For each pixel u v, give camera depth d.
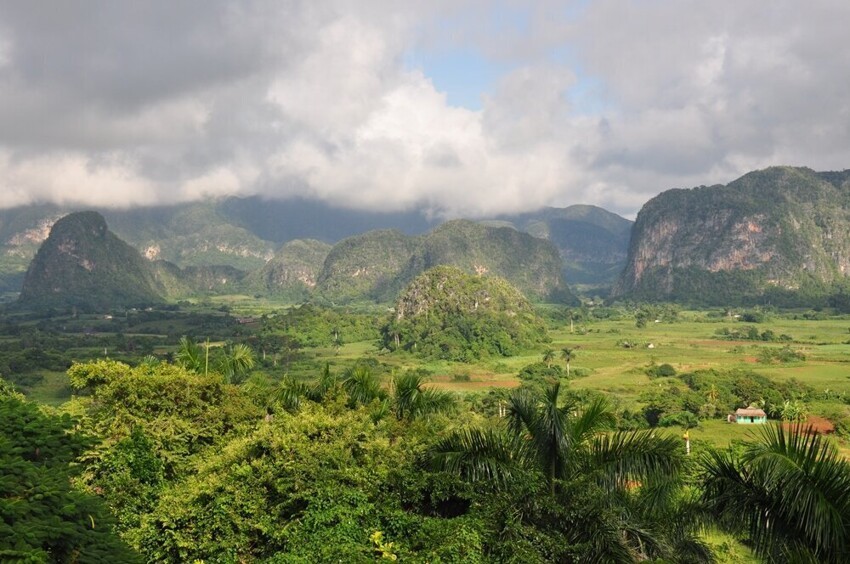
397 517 10.20
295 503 11.60
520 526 9.40
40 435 10.38
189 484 12.38
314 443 12.95
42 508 7.97
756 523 7.82
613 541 9.10
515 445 11.04
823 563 6.98
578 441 10.77
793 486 7.21
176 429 16.47
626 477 10.23
